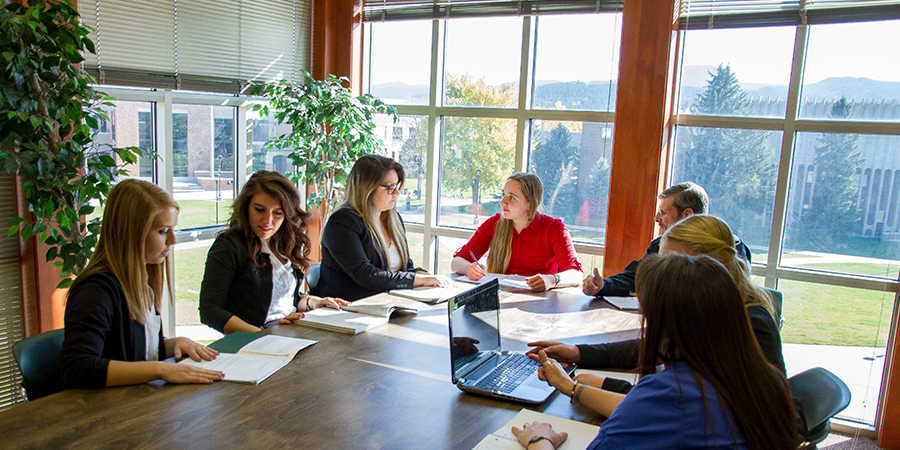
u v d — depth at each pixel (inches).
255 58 159.5
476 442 52.6
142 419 54.2
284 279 90.0
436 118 168.4
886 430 124.3
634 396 44.2
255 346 72.8
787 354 136.6
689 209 97.0
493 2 155.6
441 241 173.5
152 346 71.0
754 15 130.6
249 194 85.0
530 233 125.2
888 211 125.3
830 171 129.6
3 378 115.3
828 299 131.6
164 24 138.5
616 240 144.3
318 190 166.9
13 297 115.4
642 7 135.1
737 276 62.7
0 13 95.0
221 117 156.7
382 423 55.5
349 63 173.0
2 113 97.3
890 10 119.2
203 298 83.6
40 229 107.2
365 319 85.6
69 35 102.2
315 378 65.4
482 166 165.8
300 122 156.4
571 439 52.7
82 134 108.7
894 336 124.7
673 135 142.6
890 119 123.2
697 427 41.2
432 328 84.6
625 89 139.0
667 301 44.7
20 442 49.5
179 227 150.2
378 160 109.1
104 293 64.6
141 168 141.1
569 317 92.6
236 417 55.5
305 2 169.8
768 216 135.9
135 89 137.0
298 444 51.0
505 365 70.4
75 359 60.6
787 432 42.1
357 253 106.0
